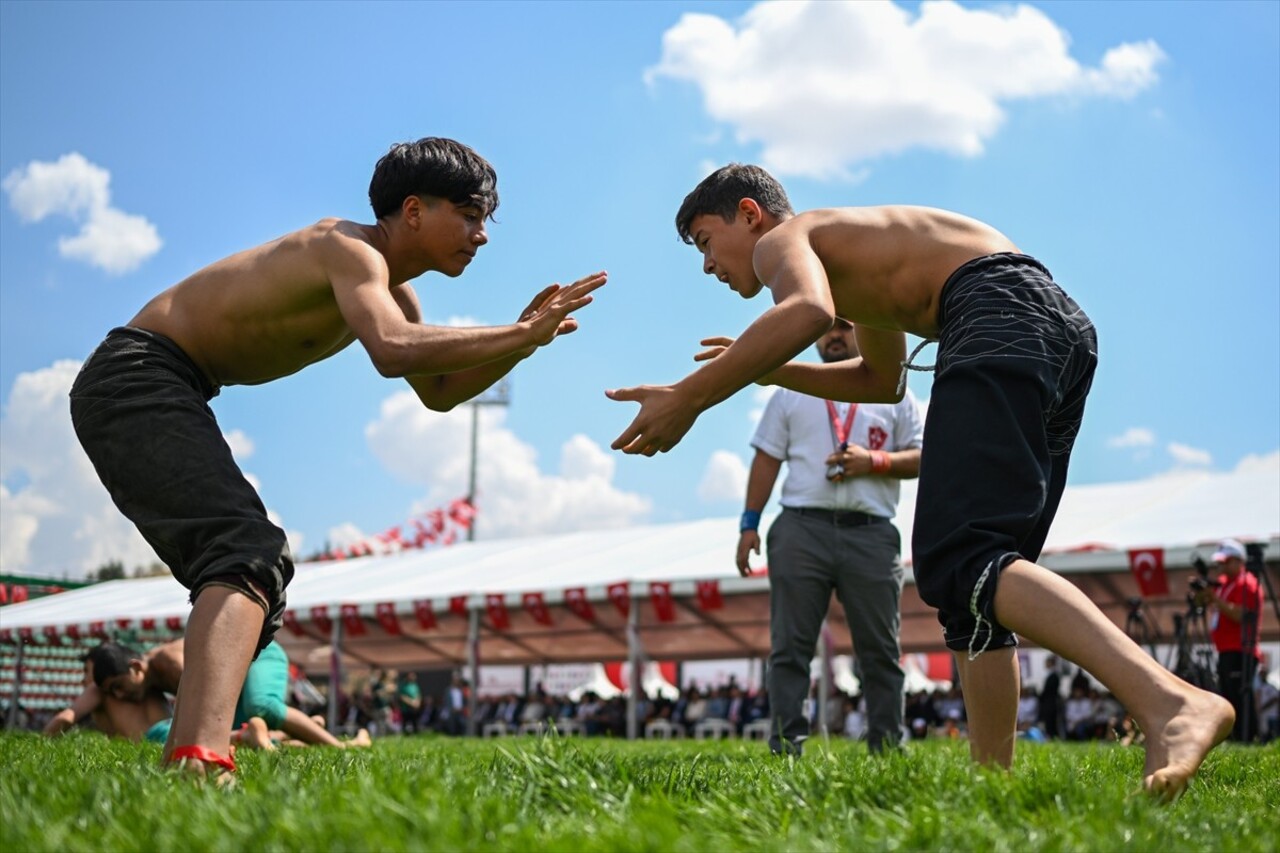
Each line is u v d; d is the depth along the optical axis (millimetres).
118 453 2881
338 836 1721
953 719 16703
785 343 2709
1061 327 2771
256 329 3041
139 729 6203
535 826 1902
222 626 2646
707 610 15703
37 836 1743
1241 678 9547
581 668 28781
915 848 1794
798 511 5246
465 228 3209
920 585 2648
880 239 3006
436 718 23625
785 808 2131
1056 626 2471
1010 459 2600
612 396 2762
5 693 22859
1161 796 2242
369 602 17781
